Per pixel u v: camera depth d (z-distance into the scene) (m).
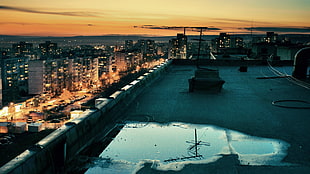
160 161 4.35
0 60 161.12
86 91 174.12
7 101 133.62
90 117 5.21
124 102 7.46
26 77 180.75
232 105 7.72
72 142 4.42
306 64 11.38
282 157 4.50
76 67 180.00
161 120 6.40
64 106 133.50
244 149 4.80
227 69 15.30
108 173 3.96
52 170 3.79
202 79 9.21
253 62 16.62
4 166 3.20
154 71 11.95
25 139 61.69
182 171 4.05
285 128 5.88
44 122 100.75
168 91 9.43
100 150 4.75
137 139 5.22
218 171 4.04
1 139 59.25
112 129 5.77
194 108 7.37
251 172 4.01
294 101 8.09
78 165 4.18
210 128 5.89
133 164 4.24
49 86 157.38
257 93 9.23
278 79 11.77
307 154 4.62
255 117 6.65
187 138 5.30
